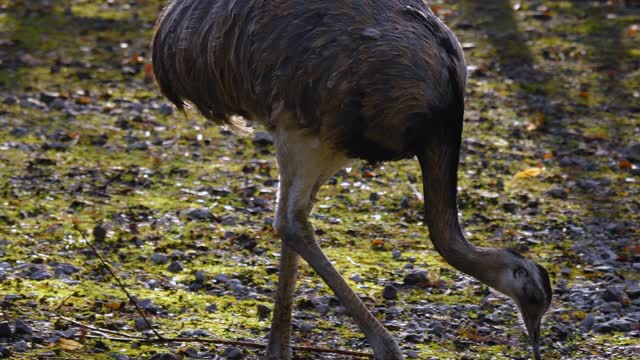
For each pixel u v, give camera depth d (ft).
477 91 55.47
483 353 30.96
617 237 39.99
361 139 26.86
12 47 58.34
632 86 56.49
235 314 32.55
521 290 26.76
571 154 48.03
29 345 29.17
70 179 42.63
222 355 29.73
